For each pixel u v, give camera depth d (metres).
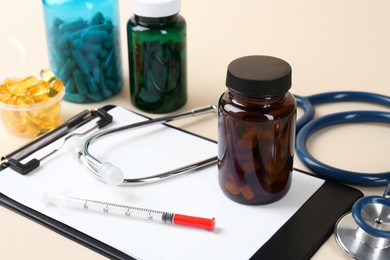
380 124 1.19
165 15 1.14
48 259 0.91
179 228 0.94
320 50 1.41
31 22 1.58
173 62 1.19
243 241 0.92
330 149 1.12
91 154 1.10
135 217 0.96
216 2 1.62
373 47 1.41
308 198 1.00
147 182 1.03
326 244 0.93
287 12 1.56
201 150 1.12
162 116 1.22
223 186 1.00
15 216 0.99
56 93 1.17
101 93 1.26
